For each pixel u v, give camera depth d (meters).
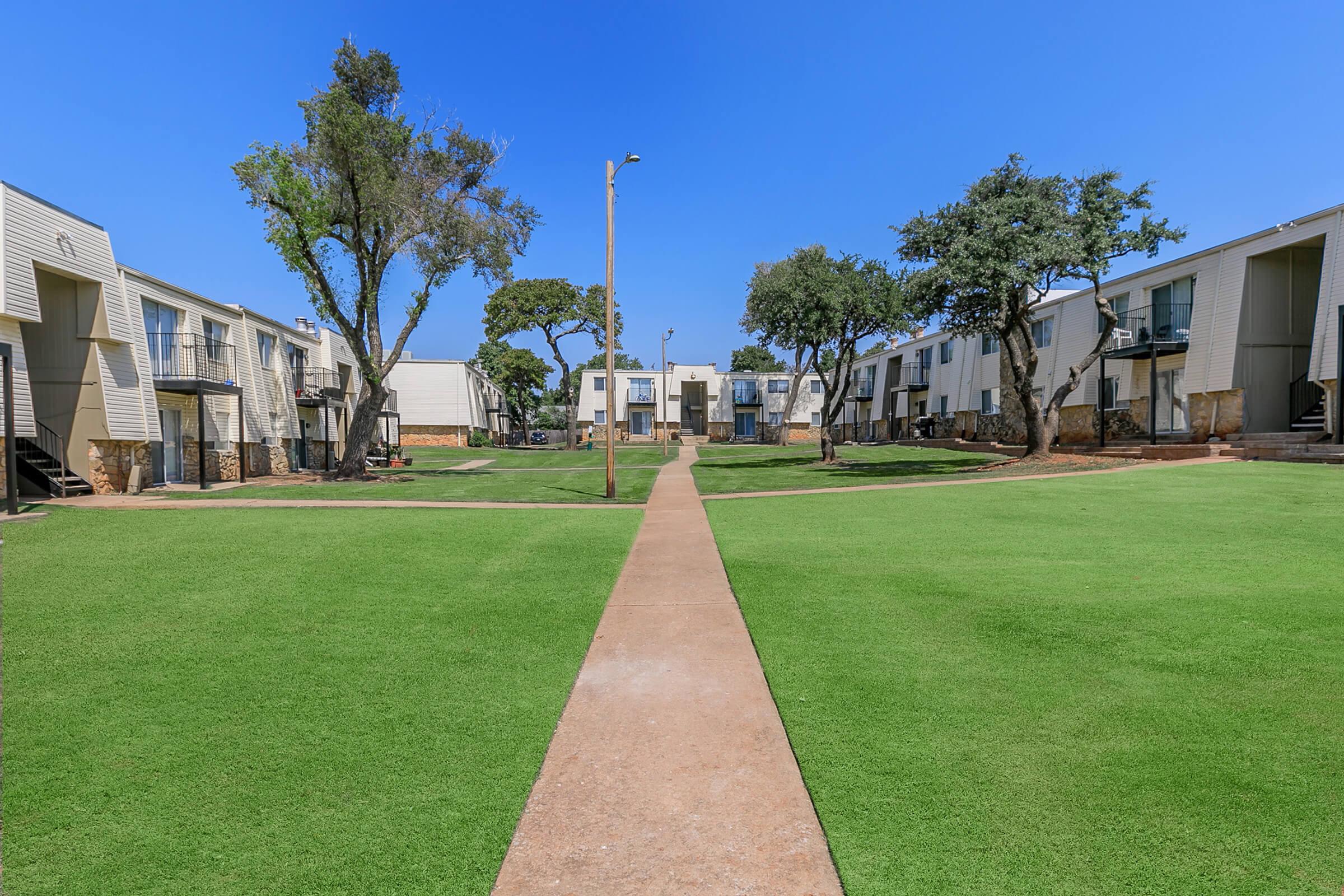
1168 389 21.78
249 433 23.16
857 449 36.00
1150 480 13.65
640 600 5.97
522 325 47.00
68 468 15.77
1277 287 18.86
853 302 23.38
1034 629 4.81
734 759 3.22
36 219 14.08
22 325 15.61
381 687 4.12
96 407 16.02
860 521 10.09
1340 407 16.05
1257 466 15.07
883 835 2.58
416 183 20.06
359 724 3.63
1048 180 17.97
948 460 24.17
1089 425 25.02
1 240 13.14
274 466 25.08
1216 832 2.54
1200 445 18.20
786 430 45.38
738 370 75.56
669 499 14.47
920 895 2.27
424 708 3.83
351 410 33.00
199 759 3.27
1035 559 7.04
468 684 4.17
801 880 2.37
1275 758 3.04
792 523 10.23
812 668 4.27
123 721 3.66
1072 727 3.38
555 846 2.59
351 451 20.86
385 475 22.77
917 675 4.09
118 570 6.82
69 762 3.24
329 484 19.28
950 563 6.96
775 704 3.78
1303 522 8.55
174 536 8.59
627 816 2.77
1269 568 6.30
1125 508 10.34
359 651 4.73
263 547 7.92
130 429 16.91
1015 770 3.00
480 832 2.68
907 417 41.69
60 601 5.77
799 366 45.44
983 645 4.57
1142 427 22.61
